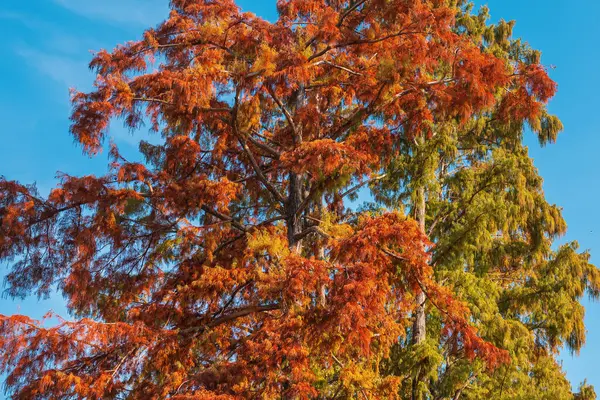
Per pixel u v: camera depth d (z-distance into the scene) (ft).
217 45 44.09
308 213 52.95
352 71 45.75
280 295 38.34
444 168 68.90
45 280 43.45
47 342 35.40
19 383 35.45
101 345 38.11
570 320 60.54
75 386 35.88
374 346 44.91
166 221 45.39
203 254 46.52
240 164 51.70
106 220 42.50
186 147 46.26
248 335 43.39
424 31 43.50
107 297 46.68
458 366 53.88
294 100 48.34
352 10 46.78
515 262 65.67
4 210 41.39
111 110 40.98
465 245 54.44
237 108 42.42
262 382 39.04
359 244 37.24
